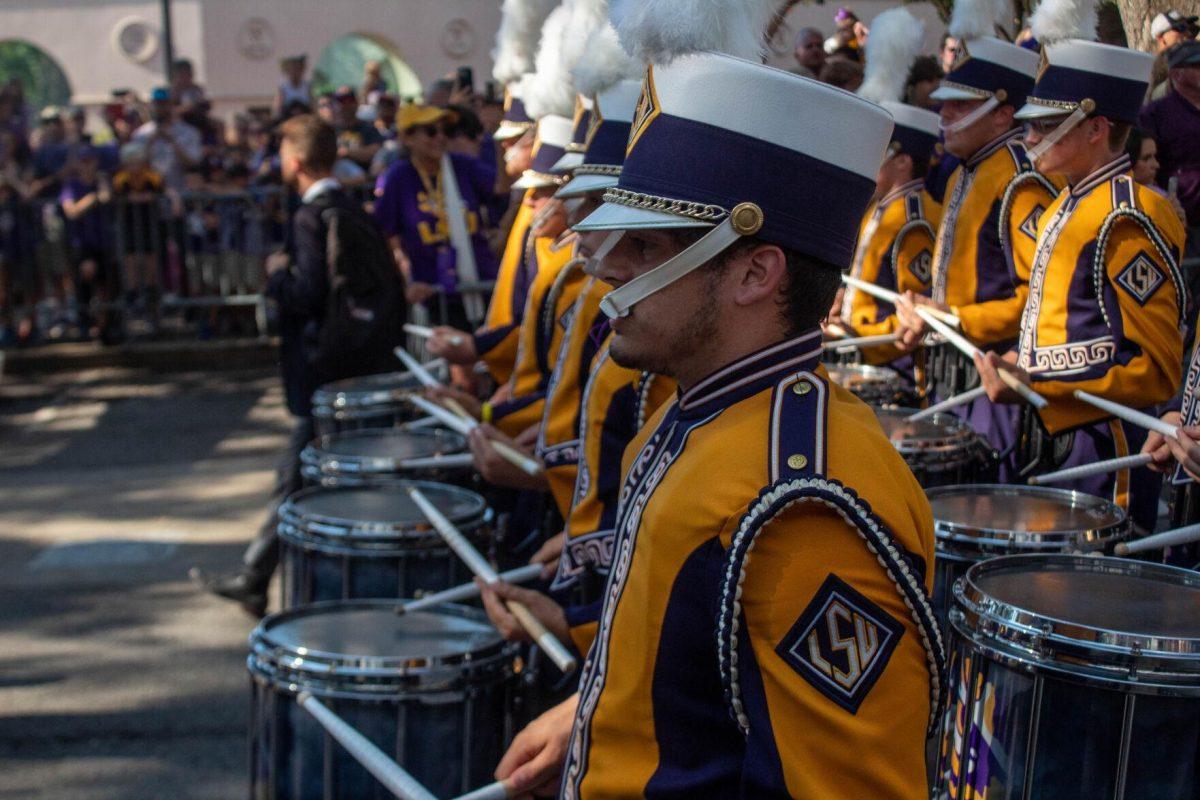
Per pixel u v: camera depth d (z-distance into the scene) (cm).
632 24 137
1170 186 406
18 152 1102
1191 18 360
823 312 138
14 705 427
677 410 146
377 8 2231
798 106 133
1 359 930
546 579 263
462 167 650
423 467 358
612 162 228
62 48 2411
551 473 261
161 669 455
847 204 136
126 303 1011
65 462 759
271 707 246
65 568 570
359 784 239
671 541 131
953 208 388
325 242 490
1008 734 172
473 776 243
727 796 129
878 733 123
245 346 1004
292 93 1233
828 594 124
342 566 300
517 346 373
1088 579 198
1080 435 296
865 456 131
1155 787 163
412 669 237
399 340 505
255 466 737
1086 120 289
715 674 130
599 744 137
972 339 363
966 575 193
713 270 135
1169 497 268
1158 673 162
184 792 369
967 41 378
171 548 595
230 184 1019
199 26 2386
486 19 2238
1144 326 278
